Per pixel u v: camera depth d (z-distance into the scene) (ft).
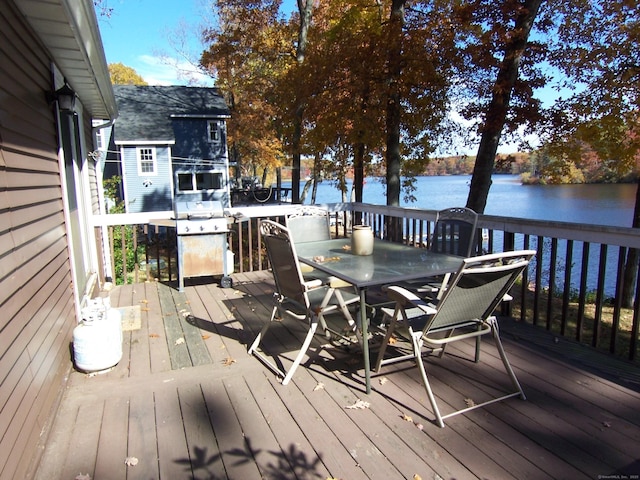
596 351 9.37
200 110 58.13
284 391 7.88
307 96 29.91
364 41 25.13
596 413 7.06
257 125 63.62
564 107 20.58
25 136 7.36
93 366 8.52
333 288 8.71
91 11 7.71
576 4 19.86
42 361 6.98
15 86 6.98
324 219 13.05
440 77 23.77
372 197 96.53
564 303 10.11
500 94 19.90
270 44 46.03
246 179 84.33
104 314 8.89
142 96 60.18
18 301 6.01
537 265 10.66
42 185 8.18
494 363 8.93
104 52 10.27
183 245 14.65
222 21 59.67
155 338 10.54
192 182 57.93
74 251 11.14
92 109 18.06
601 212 40.55
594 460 5.91
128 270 22.86
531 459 5.95
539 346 9.72
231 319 11.93
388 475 5.66
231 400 7.59
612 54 18.53
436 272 8.18
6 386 5.24
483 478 5.58
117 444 6.38
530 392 7.75
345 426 6.77
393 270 8.34
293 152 38.68
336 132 28.91
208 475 5.70
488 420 6.89
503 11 19.19
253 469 5.81
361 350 9.64
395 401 7.49
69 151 11.76
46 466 5.90
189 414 7.16
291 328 11.16
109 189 38.11
